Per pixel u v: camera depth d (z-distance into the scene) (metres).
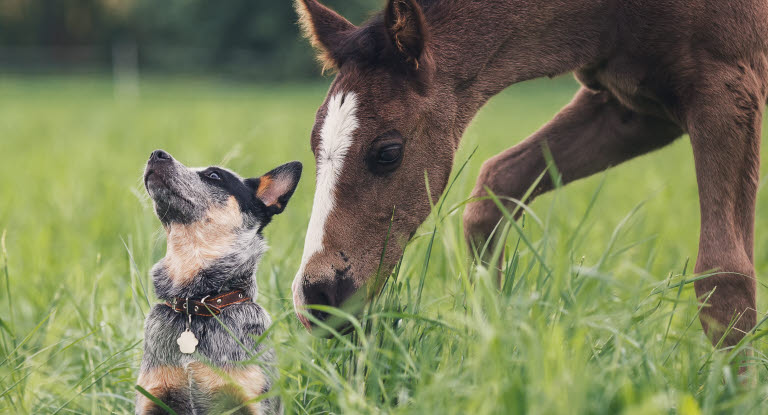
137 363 3.87
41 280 5.10
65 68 46.41
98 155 12.36
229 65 47.34
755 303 3.35
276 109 24.81
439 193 3.58
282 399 3.28
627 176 10.16
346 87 3.38
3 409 3.39
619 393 2.61
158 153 3.49
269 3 49.06
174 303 3.37
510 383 2.45
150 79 44.09
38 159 12.09
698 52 3.56
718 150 3.47
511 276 3.36
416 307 3.46
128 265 4.76
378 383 3.01
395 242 3.44
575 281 3.27
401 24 3.32
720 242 3.39
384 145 3.32
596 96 4.21
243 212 3.64
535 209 6.54
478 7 3.74
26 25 54.25
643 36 3.68
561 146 4.18
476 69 3.70
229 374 3.28
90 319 4.18
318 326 3.26
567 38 3.83
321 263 3.26
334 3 33.53
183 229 3.52
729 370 2.78
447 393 2.64
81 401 3.66
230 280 3.53
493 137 15.35
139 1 53.88
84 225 7.03
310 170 8.35
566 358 2.58
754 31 3.56
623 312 3.01
